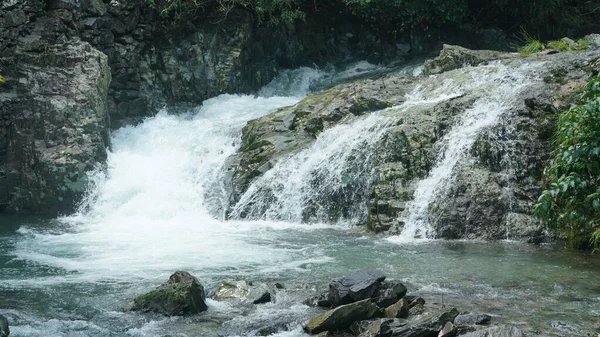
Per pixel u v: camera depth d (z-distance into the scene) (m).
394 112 14.09
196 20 19.59
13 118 15.62
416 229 11.99
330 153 13.89
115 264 10.16
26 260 10.47
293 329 7.24
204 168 15.59
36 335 7.04
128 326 7.32
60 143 15.39
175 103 19.27
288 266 9.91
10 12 16.36
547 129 12.21
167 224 13.62
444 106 13.48
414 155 12.88
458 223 11.79
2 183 15.41
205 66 19.41
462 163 12.30
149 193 14.98
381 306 7.55
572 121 9.70
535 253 10.60
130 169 15.80
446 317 7.06
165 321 7.47
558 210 11.27
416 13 21.25
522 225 11.55
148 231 12.86
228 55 19.64
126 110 18.39
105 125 16.25
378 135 13.47
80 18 17.66
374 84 16.02
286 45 21.19
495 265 9.84
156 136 17.12
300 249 11.04
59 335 7.06
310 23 21.67
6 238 12.27
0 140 15.61
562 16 21.61
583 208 9.77
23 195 15.27
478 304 7.87
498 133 12.46
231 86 19.64
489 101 13.20
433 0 20.86
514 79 14.02
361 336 6.85
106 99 16.66
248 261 10.23
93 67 16.22
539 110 12.55
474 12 22.03
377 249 10.98
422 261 10.12
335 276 9.30
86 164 15.23
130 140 17.42
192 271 9.67
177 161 16.12
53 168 15.04
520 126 12.41
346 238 11.92
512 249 10.90
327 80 20.86
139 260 10.41
